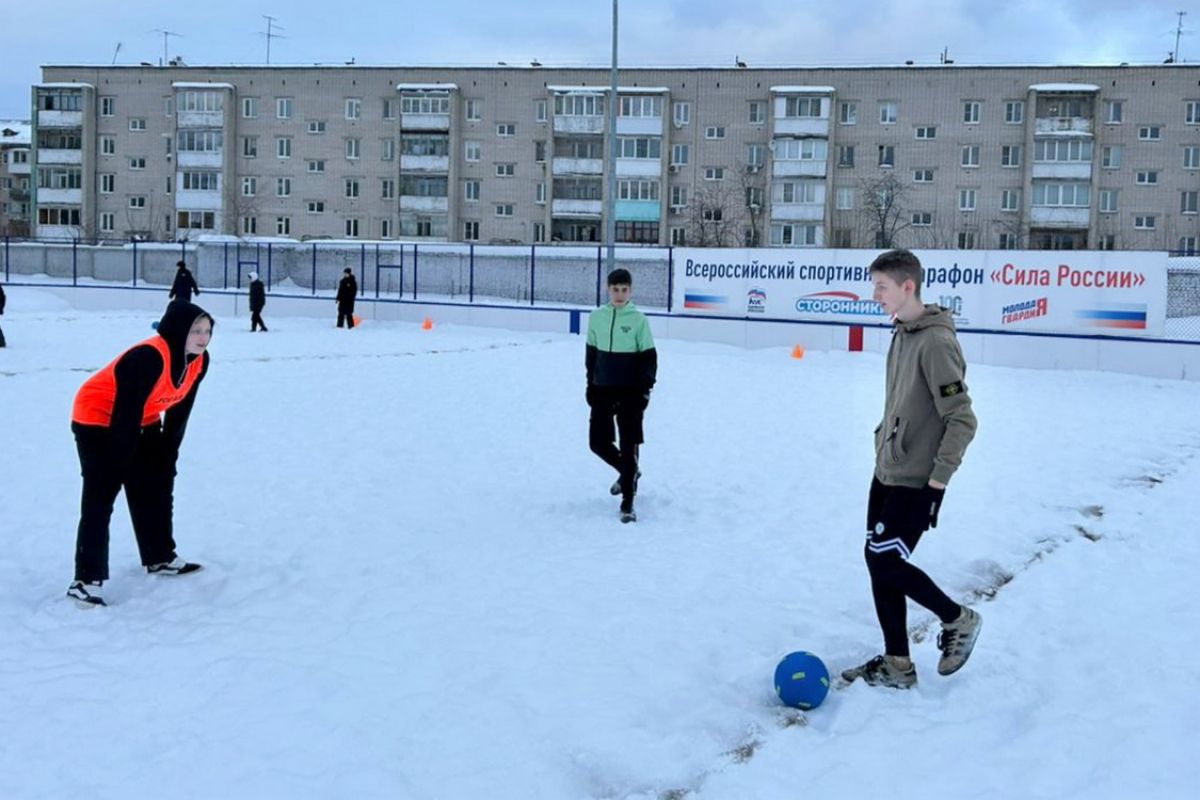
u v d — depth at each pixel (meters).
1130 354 21.30
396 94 60.53
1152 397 17.48
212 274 43.44
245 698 4.36
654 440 11.65
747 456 10.72
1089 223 54.53
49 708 4.24
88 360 18.20
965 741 4.09
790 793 3.66
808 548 7.02
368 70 60.88
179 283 29.27
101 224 64.25
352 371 17.98
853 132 56.91
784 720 4.29
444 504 8.19
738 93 57.84
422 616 5.44
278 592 5.87
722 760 3.92
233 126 62.03
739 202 57.62
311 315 33.59
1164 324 21.12
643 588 6.00
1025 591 6.19
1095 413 14.95
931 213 56.53
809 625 5.40
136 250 43.75
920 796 3.64
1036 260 22.06
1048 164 54.59
